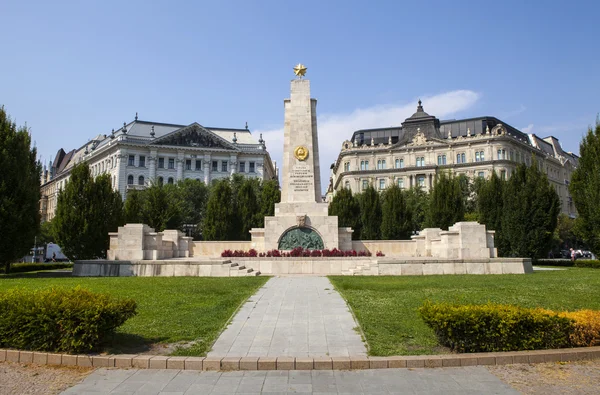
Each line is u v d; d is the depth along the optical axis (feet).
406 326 34.58
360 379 24.90
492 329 28.22
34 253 251.60
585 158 90.63
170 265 69.82
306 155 93.30
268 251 86.17
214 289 51.52
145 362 27.04
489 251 78.33
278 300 45.27
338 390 23.22
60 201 98.58
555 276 64.69
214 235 133.18
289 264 76.28
